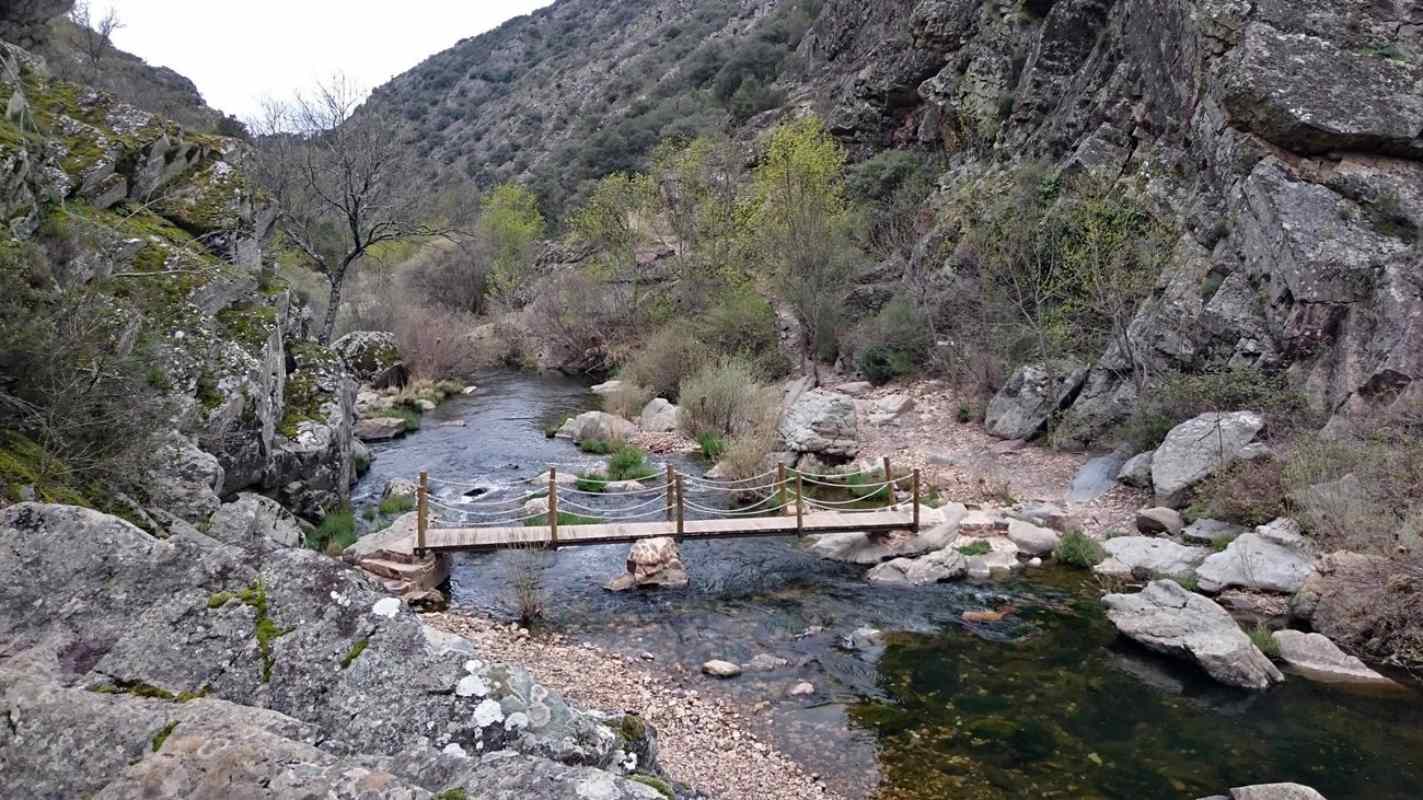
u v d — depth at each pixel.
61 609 3.30
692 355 25.58
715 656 9.59
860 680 8.98
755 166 40.94
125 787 2.50
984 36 30.27
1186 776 7.09
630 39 92.06
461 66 115.12
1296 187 15.62
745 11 74.75
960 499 15.21
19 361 7.45
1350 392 13.54
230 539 9.17
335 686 3.29
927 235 27.56
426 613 10.60
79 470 7.44
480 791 2.72
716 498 15.95
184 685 3.18
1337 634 9.52
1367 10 17.30
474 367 32.81
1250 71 16.64
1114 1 24.81
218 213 15.53
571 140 69.75
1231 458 13.10
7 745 2.65
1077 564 12.32
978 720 8.10
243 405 11.83
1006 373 20.47
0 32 20.44
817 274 26.52
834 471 16.72
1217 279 16.91
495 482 16.84
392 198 26.64
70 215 11.48
